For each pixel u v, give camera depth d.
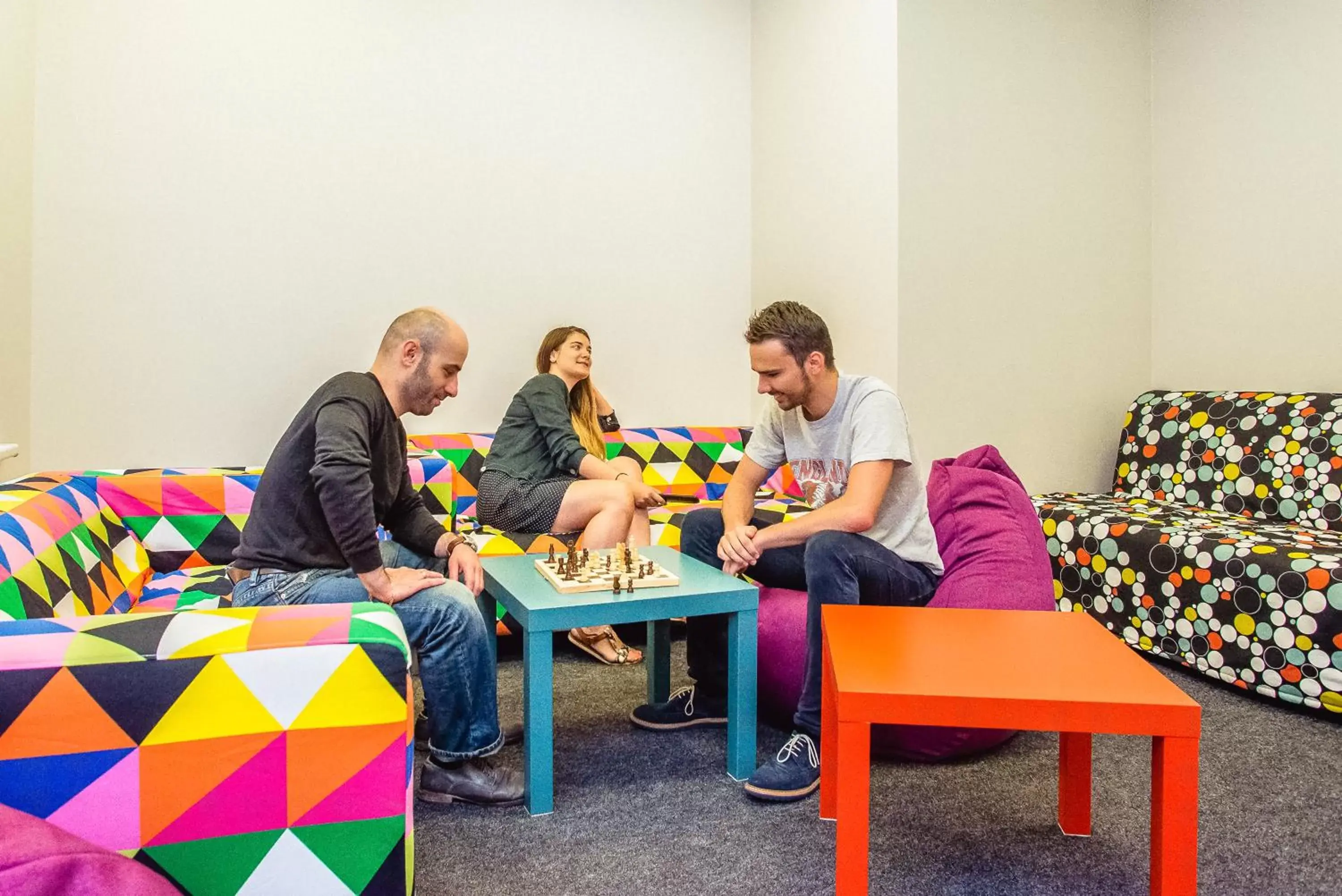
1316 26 2.95
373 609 1.06
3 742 0.87
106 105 2.86
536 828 1.49
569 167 3.54
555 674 2.37
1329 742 1.91
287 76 3.09
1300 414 2.75
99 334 2.86
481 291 3.39
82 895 0.78
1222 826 1.51
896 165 2.99
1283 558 2.15
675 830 1.49
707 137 3.83
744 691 1.67
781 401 1.90
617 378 3.66
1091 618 1.50
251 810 0.93
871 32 3.10
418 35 3.28
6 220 2.54
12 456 2.55
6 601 1.28
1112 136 3.42
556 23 3.52
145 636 0.94
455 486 3.01
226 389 3.03
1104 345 3.41
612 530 2.46
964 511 2.12
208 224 2.99
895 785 1.66
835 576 1.67
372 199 3.21
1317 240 2.95
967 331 3.11
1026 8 3.21
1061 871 1.35
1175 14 3.41
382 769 0.97
